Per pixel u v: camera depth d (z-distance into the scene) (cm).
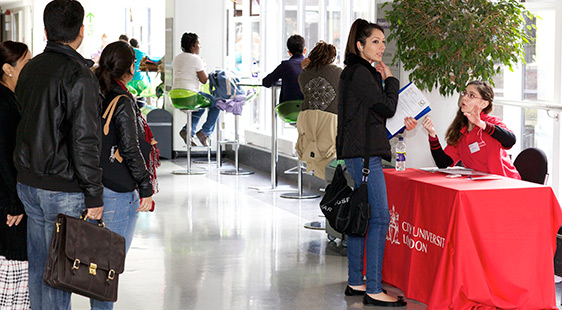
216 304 455
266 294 476
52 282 329
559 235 461
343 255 578
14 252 379
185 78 988
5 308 386
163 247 602
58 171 330
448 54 514
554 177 548
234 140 1034
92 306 379
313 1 941
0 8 2030
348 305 451
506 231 417
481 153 486
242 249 596
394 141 586
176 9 1123
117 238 348
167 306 451
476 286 411
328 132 643
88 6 1659
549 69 574
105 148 365
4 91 368
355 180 446
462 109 485
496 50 516
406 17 522
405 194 459
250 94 1005
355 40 439
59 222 332
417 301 456
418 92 460
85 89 329
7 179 364
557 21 540
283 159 962
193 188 886
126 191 372
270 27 1047
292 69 769
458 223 409
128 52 377
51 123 328
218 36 1140
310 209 761
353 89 433
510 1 521
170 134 1149
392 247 480
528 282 421
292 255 577
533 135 598
